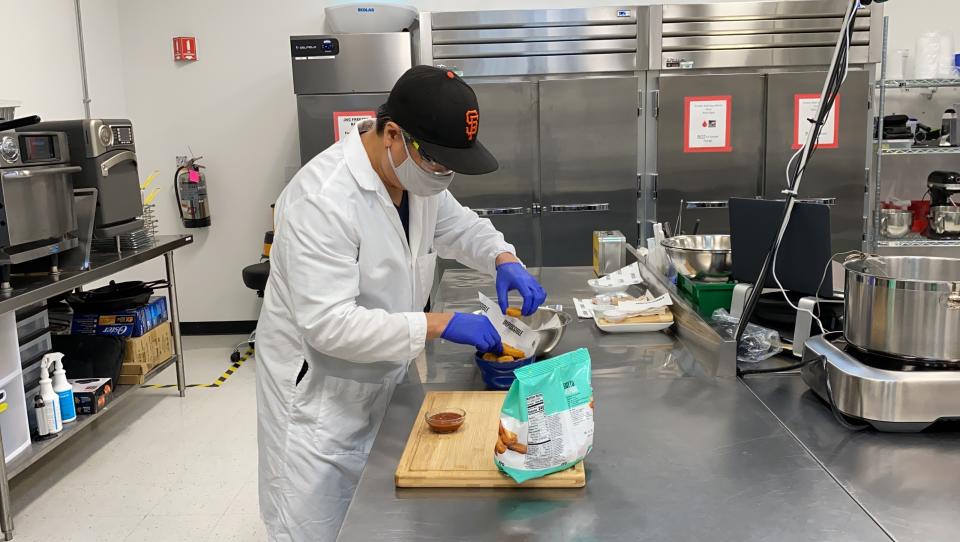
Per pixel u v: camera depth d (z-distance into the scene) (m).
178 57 5.03
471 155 1.42
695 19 4.45
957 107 4.70
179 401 3.98
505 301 1.81
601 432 1.45
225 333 5.36
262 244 5.26
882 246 4.68
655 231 2.70
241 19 5.02
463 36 4.45
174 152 5.17
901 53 4.47
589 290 2.74
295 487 1.68
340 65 4.36
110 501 2.93
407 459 1.30
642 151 4.58
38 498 2.96
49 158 3.04
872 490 1.22
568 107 4.47
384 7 4.43
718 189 4.55
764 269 1.70
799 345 1.79
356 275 1.54
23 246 2.83
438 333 1.53
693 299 2.19
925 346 1.42
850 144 4.48
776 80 4.42
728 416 1.52
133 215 3.69
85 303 3.65
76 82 4.51
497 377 1.69
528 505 1.19
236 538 2.66
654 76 4.52
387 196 1.62
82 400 3.21
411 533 1.12
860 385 1.42
